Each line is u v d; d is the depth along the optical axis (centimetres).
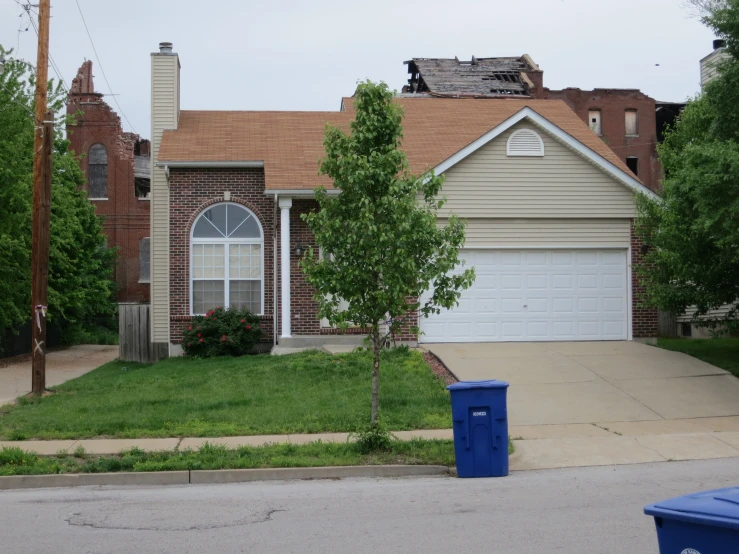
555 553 685
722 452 1167
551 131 2077
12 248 2389
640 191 2047
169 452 1142
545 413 1421
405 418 1357
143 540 754
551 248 2100
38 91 1705
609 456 1155
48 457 1132
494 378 1653
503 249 2091
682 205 1630
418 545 718
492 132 2061
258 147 2288
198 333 2119
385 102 1225
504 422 1060
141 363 2444
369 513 847
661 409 1444
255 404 1480
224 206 2200
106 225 4412
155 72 2400
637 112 5247
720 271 1700
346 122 2522
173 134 2353
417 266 1187
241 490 994
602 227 2112
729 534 379
